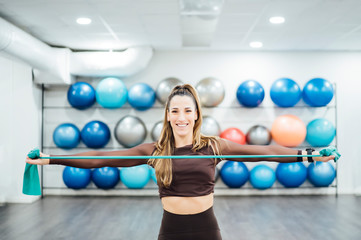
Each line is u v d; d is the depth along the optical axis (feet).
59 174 17.60
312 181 16.15
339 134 17.65
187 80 17.71
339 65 17.71
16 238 10.87
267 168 16.07
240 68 17.72
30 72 16.31
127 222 12.67
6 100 16.37
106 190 17.47
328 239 10.69
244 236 11.01
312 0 10.64
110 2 10.75
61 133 16.03
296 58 17.74
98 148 17.37
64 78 16.07
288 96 15.72
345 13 11.93
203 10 11.60
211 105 16.05
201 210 4.83
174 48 17.17
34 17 12.22
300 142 15.83
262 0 10.64
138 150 5.33
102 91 15.87
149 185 17.39
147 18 12.37
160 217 13.34
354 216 13.32
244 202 15.75
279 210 14.28
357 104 17.72
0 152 16.21
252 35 14.82
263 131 15.97
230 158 5.04
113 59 16.12
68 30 13.88
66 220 12.93
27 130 16.33
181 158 4.86
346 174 17.65
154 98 16.44
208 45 16.58
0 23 11.27
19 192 16.01
